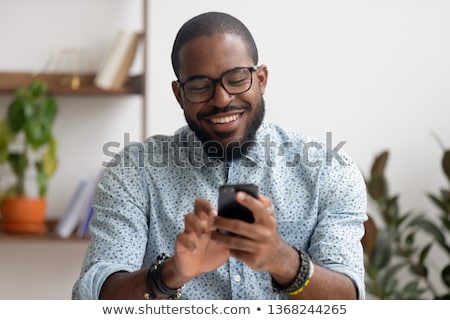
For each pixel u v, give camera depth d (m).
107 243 1.64
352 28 3.39
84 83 3.32
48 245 3.36
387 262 3.04
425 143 3.42
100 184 1.72
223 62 1.54
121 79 3.18
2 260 3.35
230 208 1.32
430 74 3.41
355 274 1.57
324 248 1.60
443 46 3.41
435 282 3.44
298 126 3.37
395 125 3.41
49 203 3.38
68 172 3.37
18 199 3.14
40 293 3.36
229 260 1.63
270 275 1.51
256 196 1.32
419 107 3.41
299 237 1.68
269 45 3.37
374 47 3.40
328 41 3.38
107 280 1.54
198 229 1.35
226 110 1.57
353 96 3.39
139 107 3.38
